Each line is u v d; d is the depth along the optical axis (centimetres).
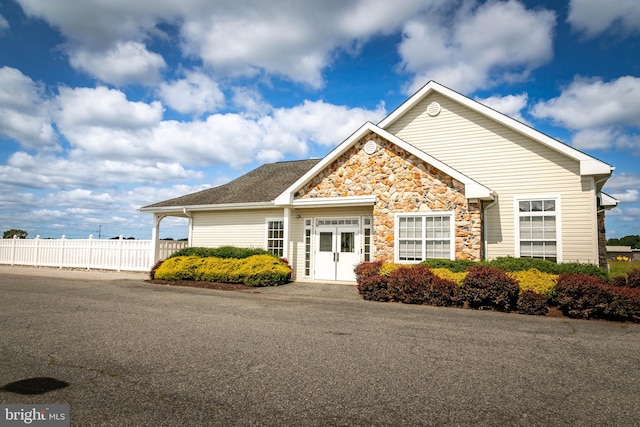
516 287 927
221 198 1781
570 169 1229
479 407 373
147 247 1867
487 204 1312
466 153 1388
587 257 1179
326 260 1554
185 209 1784
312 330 686
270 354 535
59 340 597
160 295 1122
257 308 919
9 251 2397
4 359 502
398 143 1312
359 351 556
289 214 1536
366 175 1376
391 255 1298
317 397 390
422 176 1281
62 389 406
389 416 351
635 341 650
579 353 566
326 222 1571
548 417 354
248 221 1730
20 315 792
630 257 5841
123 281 1484
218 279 1431
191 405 369
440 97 1456
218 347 567
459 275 1034
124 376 445
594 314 873
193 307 920
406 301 1037
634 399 399
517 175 1300
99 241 2030
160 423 331
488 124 1366
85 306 909
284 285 1401
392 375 458
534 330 720
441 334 670
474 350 571
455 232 1216
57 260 2178
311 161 2155
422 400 387
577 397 402
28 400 377
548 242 1232
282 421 338
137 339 607
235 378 441
